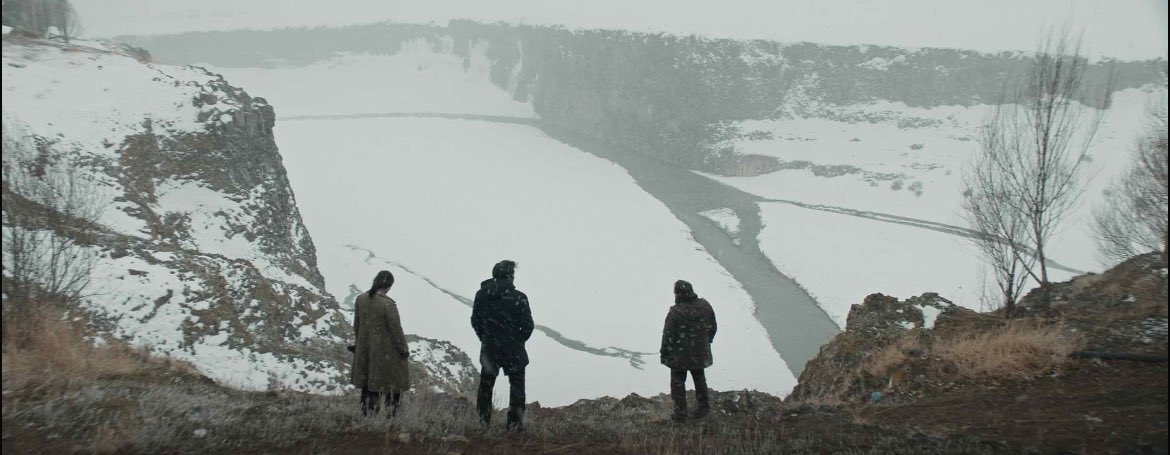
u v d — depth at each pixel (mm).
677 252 77250
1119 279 10289
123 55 42094
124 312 16047
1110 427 5645
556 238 81062
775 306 60219
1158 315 8234
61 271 10867
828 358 10766
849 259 74438
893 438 6027
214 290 19344
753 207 98625
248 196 34688
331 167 112062
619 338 49938
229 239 31312
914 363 8586
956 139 116312
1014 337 8336
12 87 31984
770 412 8477
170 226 28500
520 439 6480
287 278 26781
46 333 9016
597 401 11414
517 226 85625
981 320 10000
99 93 33594
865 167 110312
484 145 140500
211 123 35219
